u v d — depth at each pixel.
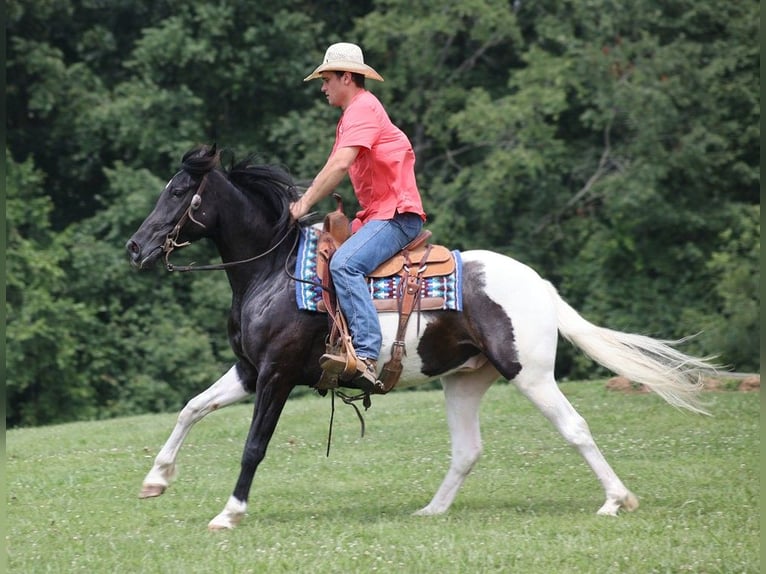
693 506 8.70
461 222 24.41
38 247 24.34
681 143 24.28
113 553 7.68
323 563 7.17
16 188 24.09
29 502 9.87
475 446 8.84
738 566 6.97
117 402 24.23
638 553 7.25
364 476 10.56
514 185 24.28
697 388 8.60
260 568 7.10
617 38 25.03
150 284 24.97
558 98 23.88
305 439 12.47
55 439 13.42
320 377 8.41
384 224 8.27
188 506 9.53
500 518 8.45
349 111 8.26
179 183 8.40
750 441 11.30
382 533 7.95
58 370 23.88
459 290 8.33
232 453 11.92
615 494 8.42
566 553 7.28
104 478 10.86
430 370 8.44
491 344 8.31
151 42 24.50
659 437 11.75
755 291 23.19
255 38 25.19
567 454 11.16
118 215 24.00
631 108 23.81
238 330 8.50
